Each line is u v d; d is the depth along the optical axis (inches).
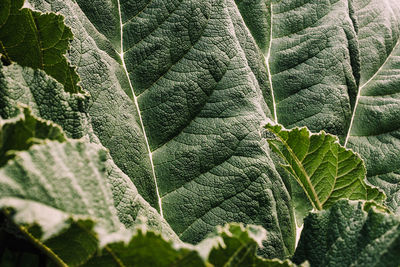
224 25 32.8
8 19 25.8
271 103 36.1
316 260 25.5
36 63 26.4
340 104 36.4
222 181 30.7
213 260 22.2
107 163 26.8
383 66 39.8
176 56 32.2
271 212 30.8
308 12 37.7
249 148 31.3
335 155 27.6
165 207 30.3
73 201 21.7
